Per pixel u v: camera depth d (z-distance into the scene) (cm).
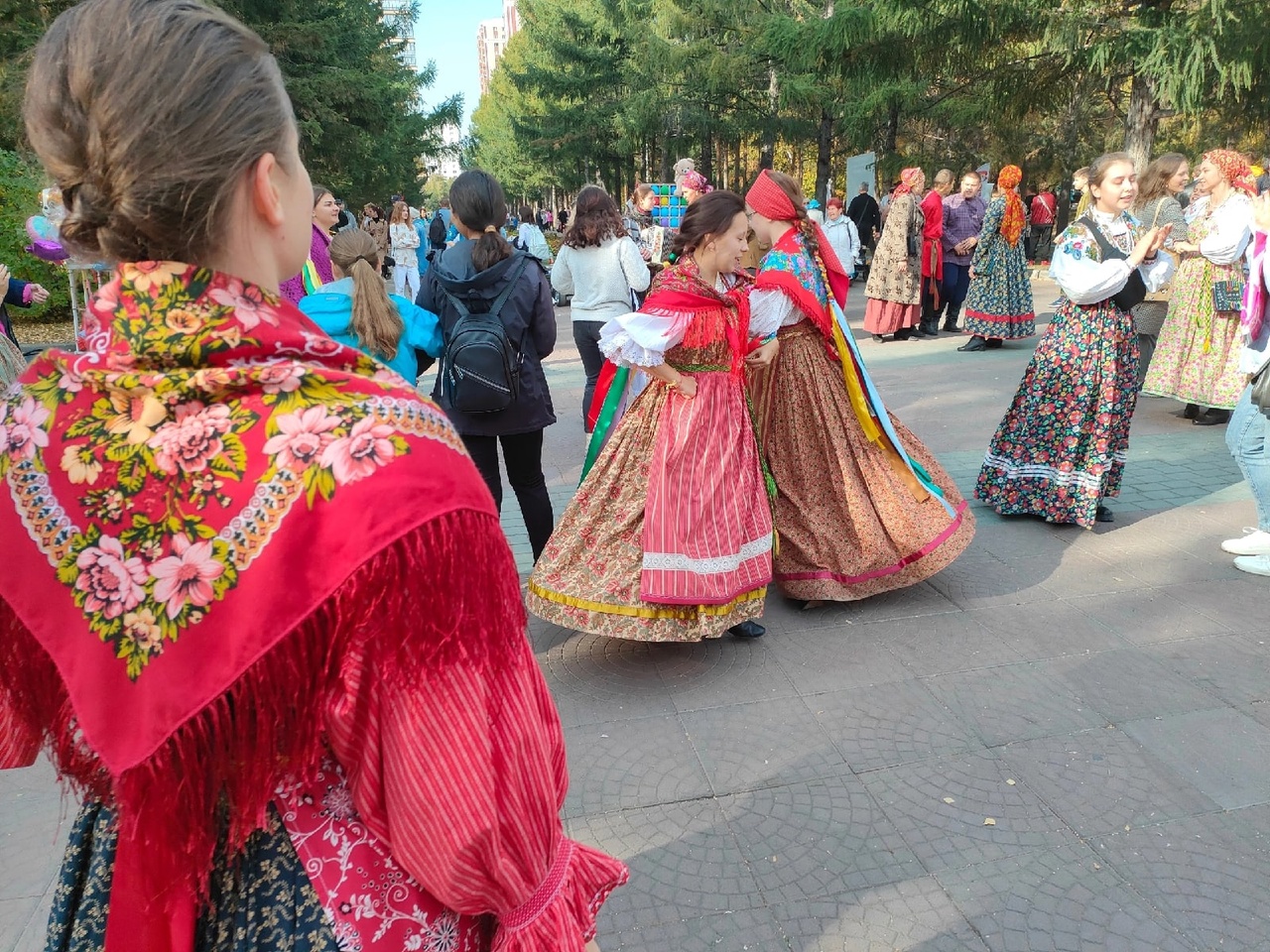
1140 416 657
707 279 319
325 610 74
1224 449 570
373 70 2584
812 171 3416
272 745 76
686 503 318
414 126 2738
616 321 311
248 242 80
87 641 78
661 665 333
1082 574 398
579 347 597
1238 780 262
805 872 231
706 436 319
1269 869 229
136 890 81
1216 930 210
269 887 83
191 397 75
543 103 4228
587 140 3512
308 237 87
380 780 80
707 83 2473
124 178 73
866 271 1691
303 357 79
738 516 324
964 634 349
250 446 75
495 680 81
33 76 76
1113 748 278
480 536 78
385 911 85
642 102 2739
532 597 339
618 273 575
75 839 94
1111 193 409
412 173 3130
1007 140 2514
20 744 92
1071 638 344
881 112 1970
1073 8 1219
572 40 3500
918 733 288
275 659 74
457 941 90
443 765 78
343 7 2506
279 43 1966
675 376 314
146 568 76
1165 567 403
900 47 1386
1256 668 319
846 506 362
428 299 367
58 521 78
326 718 77
